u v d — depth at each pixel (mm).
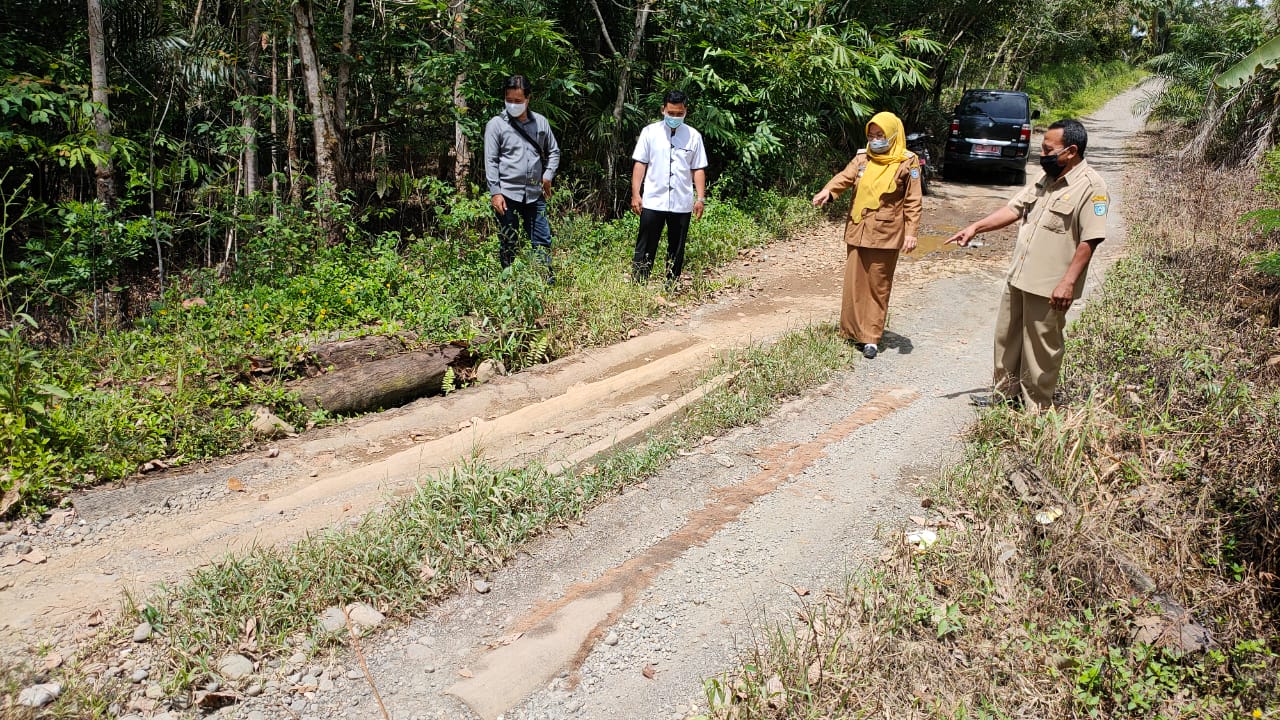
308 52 7930
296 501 4020
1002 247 10258
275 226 7141
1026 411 4602
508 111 6613
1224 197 10648
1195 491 3826
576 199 10547
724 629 3160
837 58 11297
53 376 4707
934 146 18734
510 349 5879
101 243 7391
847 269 6086
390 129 10719
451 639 3113
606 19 11016
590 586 3420
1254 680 2861
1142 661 2895
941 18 17016
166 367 4914
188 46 8445
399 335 5617
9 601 3166
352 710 2752
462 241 7473
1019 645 2967
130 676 2799
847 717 2652
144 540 3641
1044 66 33250
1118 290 7062
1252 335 5773
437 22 9305
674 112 7125
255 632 3020
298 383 5012
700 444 4695
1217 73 16406
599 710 2779
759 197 11109
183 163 8125
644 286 7457
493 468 4332
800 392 5430
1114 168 16500
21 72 7523
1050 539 3498
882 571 3420
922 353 6289
